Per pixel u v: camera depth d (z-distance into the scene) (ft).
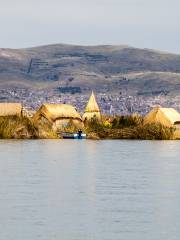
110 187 427.33
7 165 557.33
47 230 307.99
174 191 411.75
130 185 437.17
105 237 296.92
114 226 315.78
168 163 588.50
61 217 333.21
